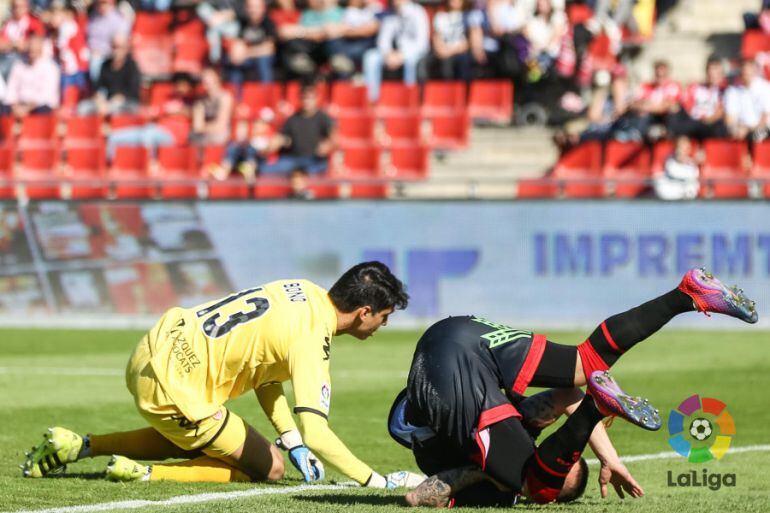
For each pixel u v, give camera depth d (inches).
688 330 1857.8
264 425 1067.3
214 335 727.1
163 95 2534.5
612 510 680.4
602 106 2425.0
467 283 1908.2
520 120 2465.6
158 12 2694.4
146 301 1936.5
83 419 1083.3
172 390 727.1
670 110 2215.8
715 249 1859.0
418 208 1916.8
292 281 745.6
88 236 1942.7
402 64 2449.6
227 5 2556.6
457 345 674.8
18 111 2476.6
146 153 2287.2
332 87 2444.6
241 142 2283.5
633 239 1876.2
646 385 1298.0
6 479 781.9
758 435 1010.7
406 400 705.6
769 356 1542.8
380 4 2541.8
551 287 1894.7
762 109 2255.2
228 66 2493.8
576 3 2512.3
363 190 2140.7
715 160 2158.0
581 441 635.5
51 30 2615.7
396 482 740.7
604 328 658.2
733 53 2573.8
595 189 2006.6
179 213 1939.0
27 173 2364.7
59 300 1947.6
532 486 655.1
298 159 2154.3
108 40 2571.4
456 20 2460.6
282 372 736.3
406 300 733.3
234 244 1932.8
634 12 2554.1
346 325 732.0
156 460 810.8
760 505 705.0
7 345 1686.8
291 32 2485.2
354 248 1926.7
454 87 2436.0
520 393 668.1
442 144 2400.3
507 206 1902.1
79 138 2433.6
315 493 741.9
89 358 1551.4
